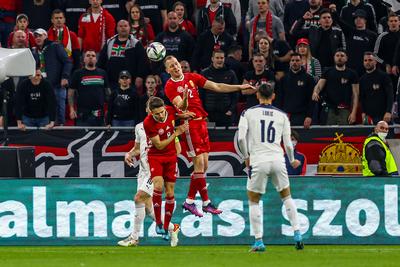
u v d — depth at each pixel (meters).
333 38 57.88
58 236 42.97
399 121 56.16
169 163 40.31
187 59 58.72
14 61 48.00
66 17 62.78
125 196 43.06
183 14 60.69
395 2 62.16
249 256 35.72
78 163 55.16
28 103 55.62
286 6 61.12
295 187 42.88
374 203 42.69
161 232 40.75
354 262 33.41
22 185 43.12
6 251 39.69
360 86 55.16
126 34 57.94
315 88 54.78
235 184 42.91
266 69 54.78
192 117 39.34
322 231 42.69
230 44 58.06
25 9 62.22
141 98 55.44
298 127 54.12
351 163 53.91
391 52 57.59
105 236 42.97
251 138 37.12
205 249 40.31
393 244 42.50
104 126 56.25
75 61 60.31
